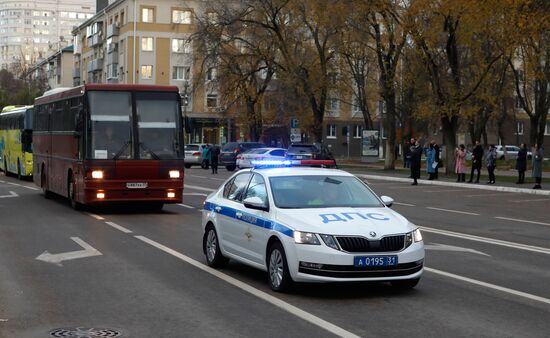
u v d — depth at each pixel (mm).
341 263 8719
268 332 7430
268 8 49156
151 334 7359
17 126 36938
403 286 9633
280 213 9531
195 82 54062
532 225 18969
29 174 34906
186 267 11500
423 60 42031
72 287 9844
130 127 19984
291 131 51188
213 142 80750
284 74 50844
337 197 10125
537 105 55406
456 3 35656
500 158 75750
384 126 78938
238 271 11133
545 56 49844
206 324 7785
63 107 22609
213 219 11430
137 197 20031
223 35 53688
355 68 59969
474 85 43031
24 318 8039
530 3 28922
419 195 29969
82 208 21438
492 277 10867
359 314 8297
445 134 43938
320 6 45312
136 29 78812
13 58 183625
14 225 17406
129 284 10070
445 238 15711
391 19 43750
